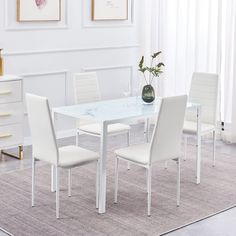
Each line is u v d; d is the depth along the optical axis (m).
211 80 8.12
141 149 7.00
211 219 6.66
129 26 9.88
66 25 9.11
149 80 10.05
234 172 7.96
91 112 7.05
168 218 6.66
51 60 9.01
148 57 10.06
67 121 9.34
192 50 9.59
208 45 9.34
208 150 8.83
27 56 8.75
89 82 8.17
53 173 7.20
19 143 8.27
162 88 9.94
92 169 7.99
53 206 6.88
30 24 8.73
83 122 7.92
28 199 7.04
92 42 9.45
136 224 6.52
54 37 9.01
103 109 7.21
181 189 7.39
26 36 8.71
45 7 8.80
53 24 8.97
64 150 6.93
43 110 6.51
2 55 8.49
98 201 6.94
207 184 7.55
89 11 9.35
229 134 9.20
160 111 6.58
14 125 8.20
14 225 6.46
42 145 6.70
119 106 7.38
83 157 6.77
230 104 9.30
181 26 9.66
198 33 9.42
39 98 6.51
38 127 6.66
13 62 8.63
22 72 8.73
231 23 9.09
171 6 9.76
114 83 9.80
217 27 9.21
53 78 9.06
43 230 6.37
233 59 9.09
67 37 9.14
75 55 9.27
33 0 8.66
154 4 9.86
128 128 7.95
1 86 8.01
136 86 10.11
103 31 9.56
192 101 8.28
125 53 9.88
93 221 6.57
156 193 7.27
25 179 7.59
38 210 6.78
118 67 9.80
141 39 10.02
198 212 6.81
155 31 9.91
